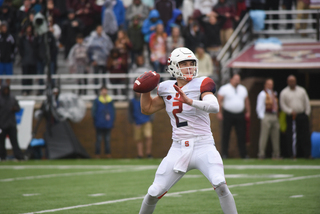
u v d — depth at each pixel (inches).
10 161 2164.1
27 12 2472.9
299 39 2517.2
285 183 1296.8
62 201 1042.7
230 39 2375.7
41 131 2423.7
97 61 2422.5
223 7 2452.0
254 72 2363.4
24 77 2426.2
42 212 903.7
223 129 2060.8
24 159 2196.1
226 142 2066.9
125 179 1448.1
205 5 2586.1
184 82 713.0
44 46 2453.2
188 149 685.9
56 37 2691.9
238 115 2034.9
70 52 2583.7
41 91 2564.0
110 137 2362.2
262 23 2504.9
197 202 1015.0
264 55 2300.7
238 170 1635.1
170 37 2527.1
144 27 2440.9
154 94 2415.1
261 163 1867.6
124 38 2415.1
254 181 1346.0
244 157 2065.7
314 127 2208.4
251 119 2283.5
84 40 2630.4
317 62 2175.2
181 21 2544.3
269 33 2544.3
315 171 1581.0
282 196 1074.7
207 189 1218.6
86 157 2285.9
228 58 2343.8
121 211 913.5
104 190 1217.4
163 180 686.5
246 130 2139.5
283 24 2691.9
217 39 2432.3
